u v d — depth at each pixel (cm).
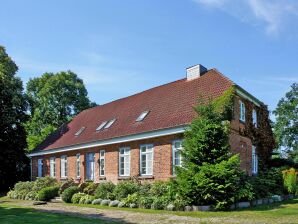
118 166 2452
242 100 2236
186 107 2158
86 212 1641
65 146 3044
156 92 2738
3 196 2886
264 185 1966
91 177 2784
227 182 1577
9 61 3975
